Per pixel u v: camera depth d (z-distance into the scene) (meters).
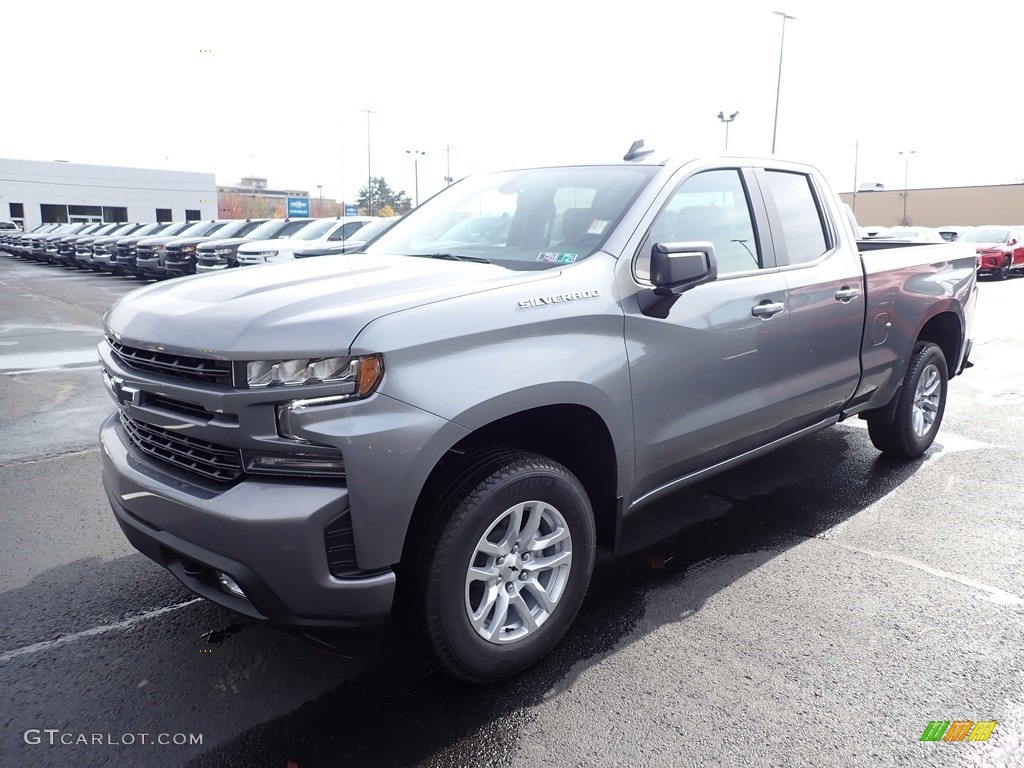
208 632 3.14
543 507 2.76
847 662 2.93
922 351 5.06
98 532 4.11
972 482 4.89
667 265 2.88
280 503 2.26
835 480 4.93
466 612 2.59
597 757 2.42
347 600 2.35
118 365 2.76
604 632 3.15
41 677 2.83
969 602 3.39
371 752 2.44
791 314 3.80
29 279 21.98
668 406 3.20
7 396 7.14
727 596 3.45
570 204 3.42
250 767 2.38
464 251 3.48
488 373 2.52
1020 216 59.25
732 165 3.79
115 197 57.88
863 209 69.25
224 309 2.51
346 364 2.28
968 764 2.39
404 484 2.35
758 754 2.43
